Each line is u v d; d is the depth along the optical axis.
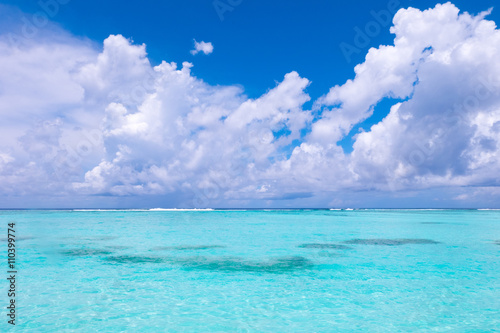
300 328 6.69
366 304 8.09
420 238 20.36
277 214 59.59
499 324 6.86
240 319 7.14
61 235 21.62
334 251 15.39
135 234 22.27
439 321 7.03
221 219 41.47
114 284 9.68
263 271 11.30
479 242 18.52
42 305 7.89
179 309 7.73
